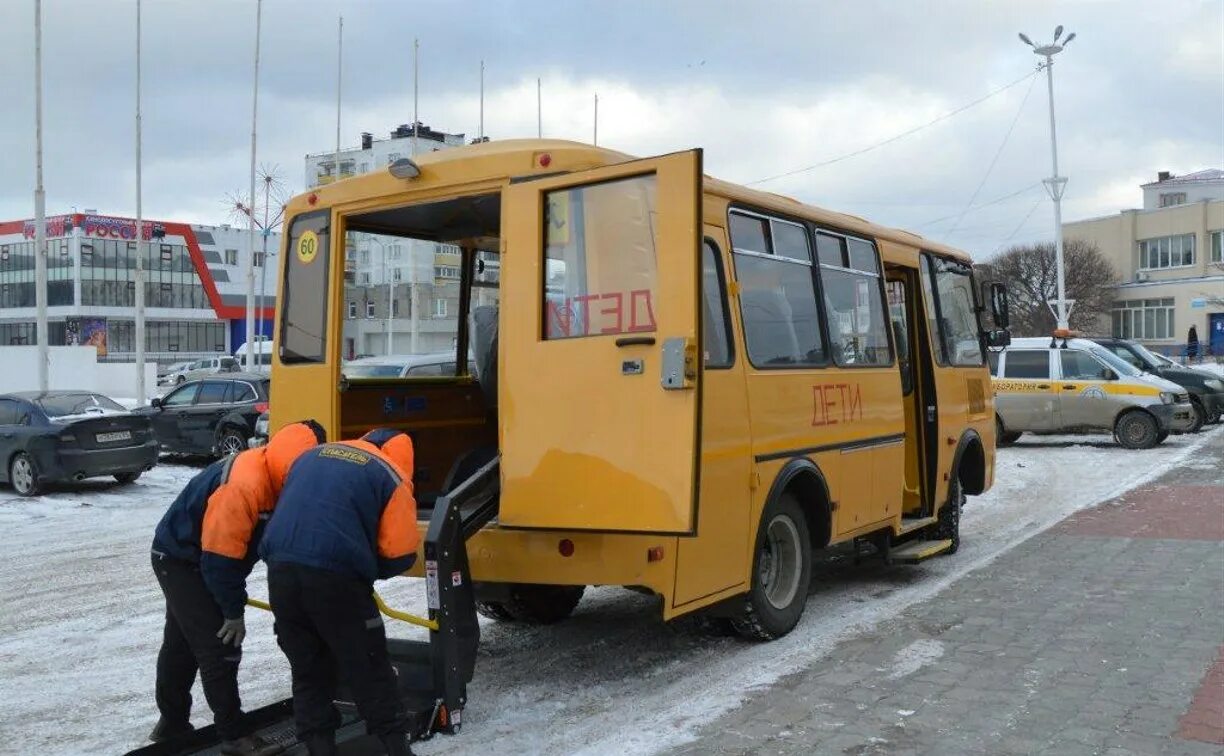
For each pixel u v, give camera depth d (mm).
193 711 5984
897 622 7426
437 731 5242
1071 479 15781
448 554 5316
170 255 78188
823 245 7688
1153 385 19516
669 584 5676
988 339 11102
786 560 7133
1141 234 63562
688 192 5020
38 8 25453
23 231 76875
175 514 5012
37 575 9945
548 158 5703
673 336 5000
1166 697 5660
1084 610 7637
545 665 6637
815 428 7203
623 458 5133
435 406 7672
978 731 5219
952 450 9789
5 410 15914
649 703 5836
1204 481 14727
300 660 4645
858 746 5059
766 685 6031
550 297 5527
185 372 49812
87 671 6801
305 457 4707
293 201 6949
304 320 6879
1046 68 36750
